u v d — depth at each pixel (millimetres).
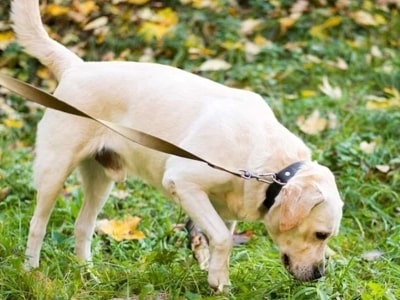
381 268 5922
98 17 9883
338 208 5137
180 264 5785
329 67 9484
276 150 5293
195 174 5359
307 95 8805
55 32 9633
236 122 5398
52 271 5684
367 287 5469
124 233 6430
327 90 8703
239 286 5426
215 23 10156
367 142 7996
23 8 5977
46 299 5246
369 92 9156
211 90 5652
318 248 5211
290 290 5414
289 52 9922
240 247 6355
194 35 9867
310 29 10258
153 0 10320
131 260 6160
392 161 7520
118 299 5355
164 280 5508
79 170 6203
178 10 10359
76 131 5789
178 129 5570
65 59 5961
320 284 5355
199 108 5566
